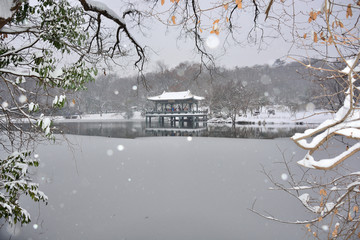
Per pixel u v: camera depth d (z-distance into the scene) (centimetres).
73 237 623
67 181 1087
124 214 758
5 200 402
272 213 747
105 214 755
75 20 462
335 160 158
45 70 377
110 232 650
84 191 959
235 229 660
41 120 392
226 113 4941
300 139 163
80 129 3941
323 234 555
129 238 623
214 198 882
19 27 427
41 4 431
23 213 413
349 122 154
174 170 1296
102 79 6631
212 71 747
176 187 1011
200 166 1386
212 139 2608
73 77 415
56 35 424
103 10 527
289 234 623
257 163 1416
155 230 657
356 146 155
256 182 1044
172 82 5766
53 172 1236
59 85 427
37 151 1822
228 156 1669
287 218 711
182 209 792
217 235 634
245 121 4788
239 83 5956
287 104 4997
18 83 406
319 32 175
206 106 6097
